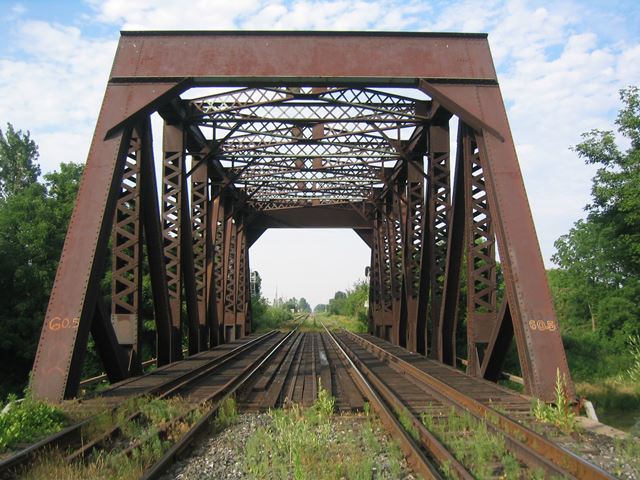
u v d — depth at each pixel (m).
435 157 17.11
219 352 19.50
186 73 12.59
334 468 5.57
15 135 47.97
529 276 10.39
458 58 12.83
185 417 7.90
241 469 5.77
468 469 5.49
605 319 24.72
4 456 6.13
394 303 26.36
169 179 17.33
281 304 135.75
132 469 5.47
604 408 15.50
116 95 12.16
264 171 27.58
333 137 20.06
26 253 24.06
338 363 17.50
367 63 12.85
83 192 10.97
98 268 10.57
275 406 9.41
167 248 16.83
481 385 10.70
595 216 20.77
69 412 8.23
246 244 37.78
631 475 5.49
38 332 22.62
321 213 37.88
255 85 13.13
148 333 24.72
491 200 11.52
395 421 7.23
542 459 5.49
